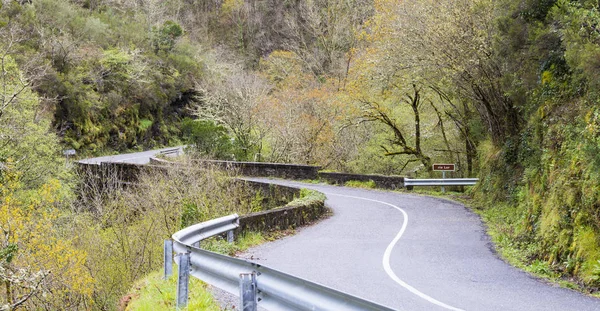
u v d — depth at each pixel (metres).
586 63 9.81
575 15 10.69
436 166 23.61
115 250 15.27
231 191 21.56
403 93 27.83
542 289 7.58
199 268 6.44
